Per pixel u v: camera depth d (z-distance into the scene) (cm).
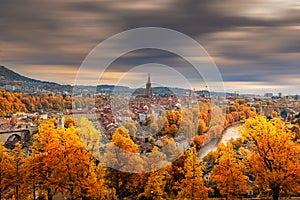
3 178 2964
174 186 3178
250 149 3291
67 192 3105
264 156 3136
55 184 3027
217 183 3178
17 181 3005
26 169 3042
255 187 3297
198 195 3123
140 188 3094
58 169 3045
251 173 3306
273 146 3119
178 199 3123
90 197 3070
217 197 3341
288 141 3166
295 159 3075
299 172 2950
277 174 2972
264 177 3056
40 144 3344
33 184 3031
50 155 3097
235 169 3136
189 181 3136
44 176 3062
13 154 3139
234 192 3100
